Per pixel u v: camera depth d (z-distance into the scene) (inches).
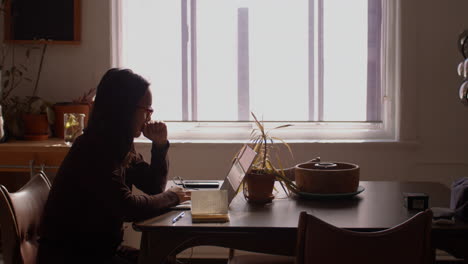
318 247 62.7
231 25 145.6
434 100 140.7
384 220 71.9
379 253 62.4
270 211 78.2
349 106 145.3
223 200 75.1
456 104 140.6
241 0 145.1
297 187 86.3
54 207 73.5
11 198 73.9
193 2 145.7
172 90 147.4
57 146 124.8
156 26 146.3
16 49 145.3
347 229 67.9
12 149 125.3
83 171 72.9
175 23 146.2
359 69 144.6
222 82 146.7
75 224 73.0
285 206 81.4
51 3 143.0
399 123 139.9
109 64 143.9
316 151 141.0
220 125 147.8
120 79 76.3
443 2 138.7
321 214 75.5
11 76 145.4
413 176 141.6
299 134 145.6
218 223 71.2
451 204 76.8
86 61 144.6
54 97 145.9
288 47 145.3
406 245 62.7
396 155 141.2
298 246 63.4
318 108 145.6
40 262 72.8
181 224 70.9
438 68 140.2
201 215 72.8
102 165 72.9
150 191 92.7
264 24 145.2
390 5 140.6
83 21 143.8
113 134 74.6
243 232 69.8
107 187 72.6
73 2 142.5
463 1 138.7
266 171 84.6
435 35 139.6
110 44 143.3
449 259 139.3
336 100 145.4
